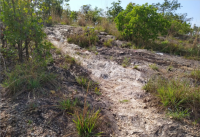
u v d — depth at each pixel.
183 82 3.54
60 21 11.27
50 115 2.52
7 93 2.78
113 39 7.97
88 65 5.00
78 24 11.09
